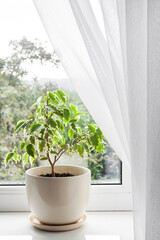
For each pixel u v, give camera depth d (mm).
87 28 840
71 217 1042
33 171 1133
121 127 874
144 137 825
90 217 1197
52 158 1257
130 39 809
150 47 786
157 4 780
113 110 867
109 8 844
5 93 1254
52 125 976
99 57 851
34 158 1043
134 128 817
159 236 789
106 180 1270
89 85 918
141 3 808
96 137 1025
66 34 910
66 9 910
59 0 909
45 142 1001
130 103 817
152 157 792
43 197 1007
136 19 807
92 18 857
